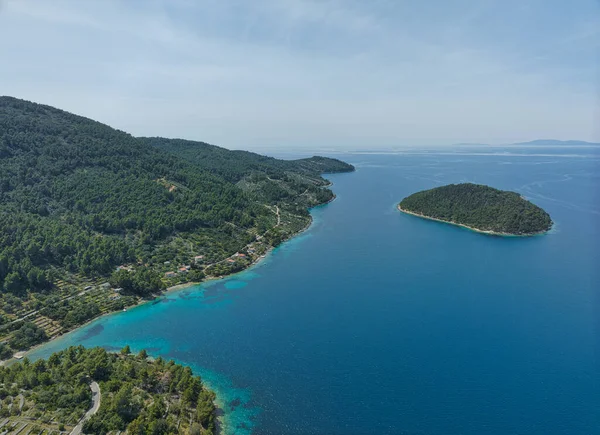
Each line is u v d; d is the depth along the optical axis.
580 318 147.12
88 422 88.38
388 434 94.50
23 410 93.00
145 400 99.88
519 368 117.88
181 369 111.38
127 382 105.19
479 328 141.00
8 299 147.50
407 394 107.56
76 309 151.12
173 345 133.62
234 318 151.75
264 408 102.94
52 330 139.50
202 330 143.25
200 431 91.00
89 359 110.75
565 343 130.62
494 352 126.06
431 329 140.88
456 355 124.81
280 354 127.50
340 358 124.56
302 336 138.00
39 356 126.19
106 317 152.62
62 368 109.25
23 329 133.50
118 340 136.88
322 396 107.56
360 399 106.19
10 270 156.00
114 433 87.69
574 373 115.19
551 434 93.62
